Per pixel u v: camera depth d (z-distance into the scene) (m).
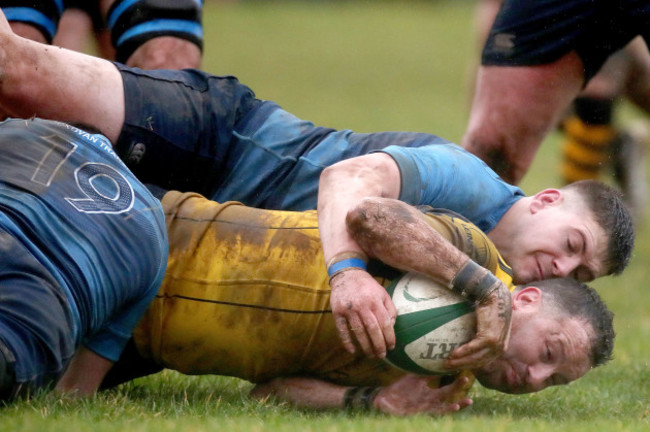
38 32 19.67
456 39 93.81
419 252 13.19
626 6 20.39
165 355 15.10
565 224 15.93
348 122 57.25
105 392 15.19
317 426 12.26
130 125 16.73
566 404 16.05
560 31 20.70
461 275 13.10
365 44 88.94
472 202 15.82
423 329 13.23
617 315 24.92
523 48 21.03
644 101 27.12
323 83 71.94
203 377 17.23
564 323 14.53
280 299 14.49
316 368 14.95
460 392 14.20
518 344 14.54
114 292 13.90
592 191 16.27
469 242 14.20
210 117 17.33
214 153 17.38
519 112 21.53
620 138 33.00
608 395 16.84
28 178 13.85
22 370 12.76
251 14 101.25
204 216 15.12
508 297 13.13
